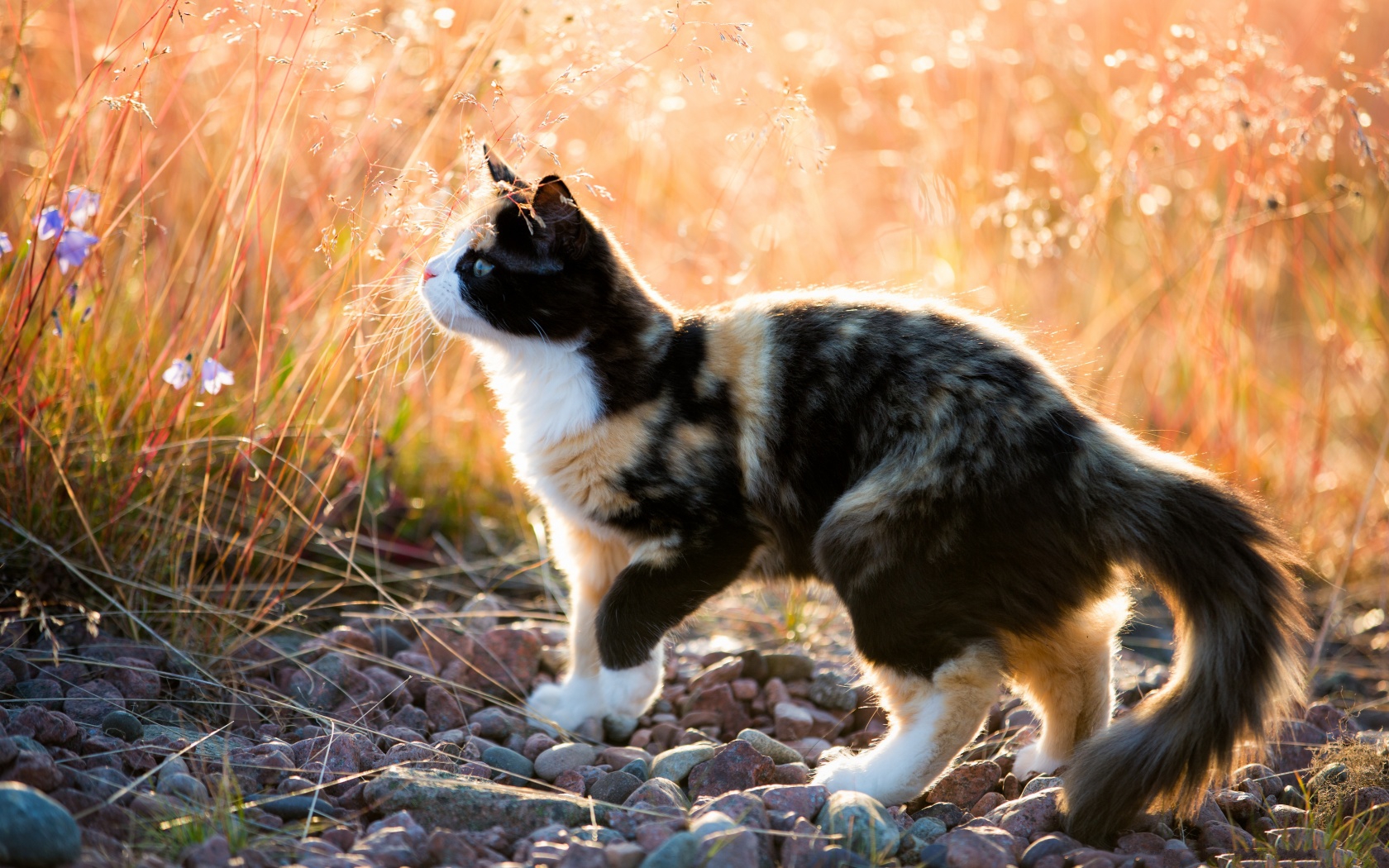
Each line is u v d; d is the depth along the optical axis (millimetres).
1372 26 7086
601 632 3211
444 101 3992
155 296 4301
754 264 5254
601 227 3365
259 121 4031
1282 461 5121
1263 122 4164
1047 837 2537
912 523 2752
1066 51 5766
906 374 2912
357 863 2172
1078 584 2781
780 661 3701
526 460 3342
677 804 2627
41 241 3721
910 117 5777
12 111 4410
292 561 3795
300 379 4254
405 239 3949
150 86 4125
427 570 4465
